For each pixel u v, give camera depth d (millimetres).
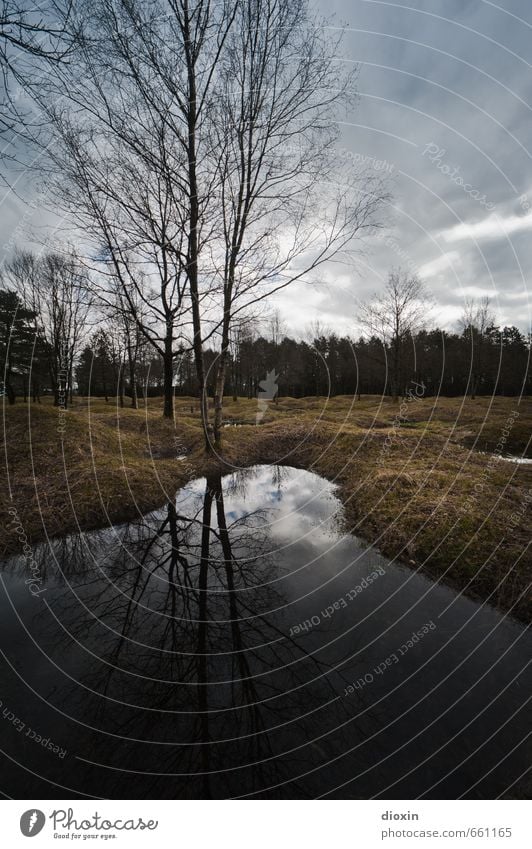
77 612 4000
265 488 8312
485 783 2229
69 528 5844
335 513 6551
